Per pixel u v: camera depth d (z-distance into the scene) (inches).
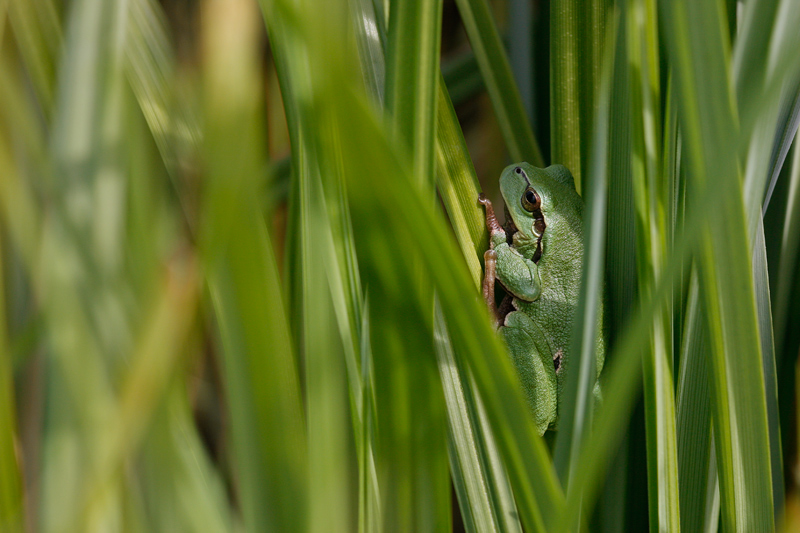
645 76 12.0
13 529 8.8
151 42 11.5
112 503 7.1
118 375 6.2
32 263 6.2
